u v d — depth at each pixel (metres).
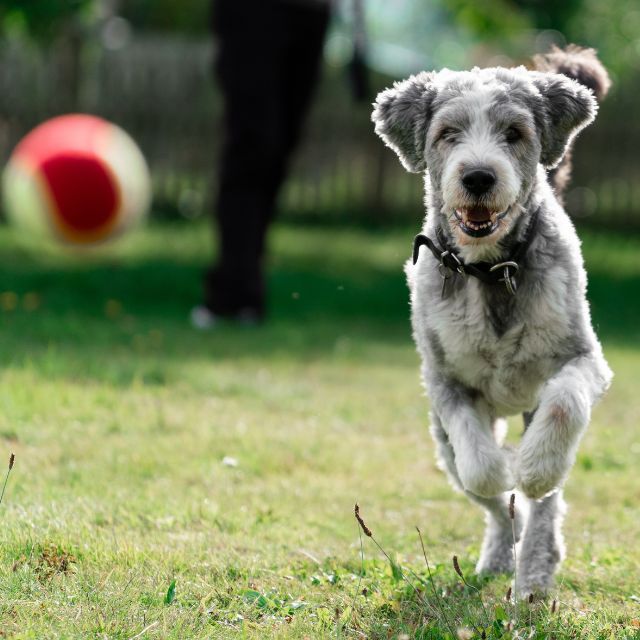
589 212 29.06
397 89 8.05
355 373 15.50
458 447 7.15
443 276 7.36
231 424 11.72
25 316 18.05
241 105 17.39
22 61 28.14
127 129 28.83
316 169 29.53
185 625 6.16
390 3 68.69
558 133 7.75
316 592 6.97
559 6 32.00
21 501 8.30
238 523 8.41
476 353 7.30
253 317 18.83
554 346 7.20
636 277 25.98
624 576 7.61
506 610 6.62
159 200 29.16
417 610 6.65
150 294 21.44
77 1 24.39
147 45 28.83
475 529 8.98
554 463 6.80
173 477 9.73
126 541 7.54
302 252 26.94
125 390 12.90
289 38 17.23
